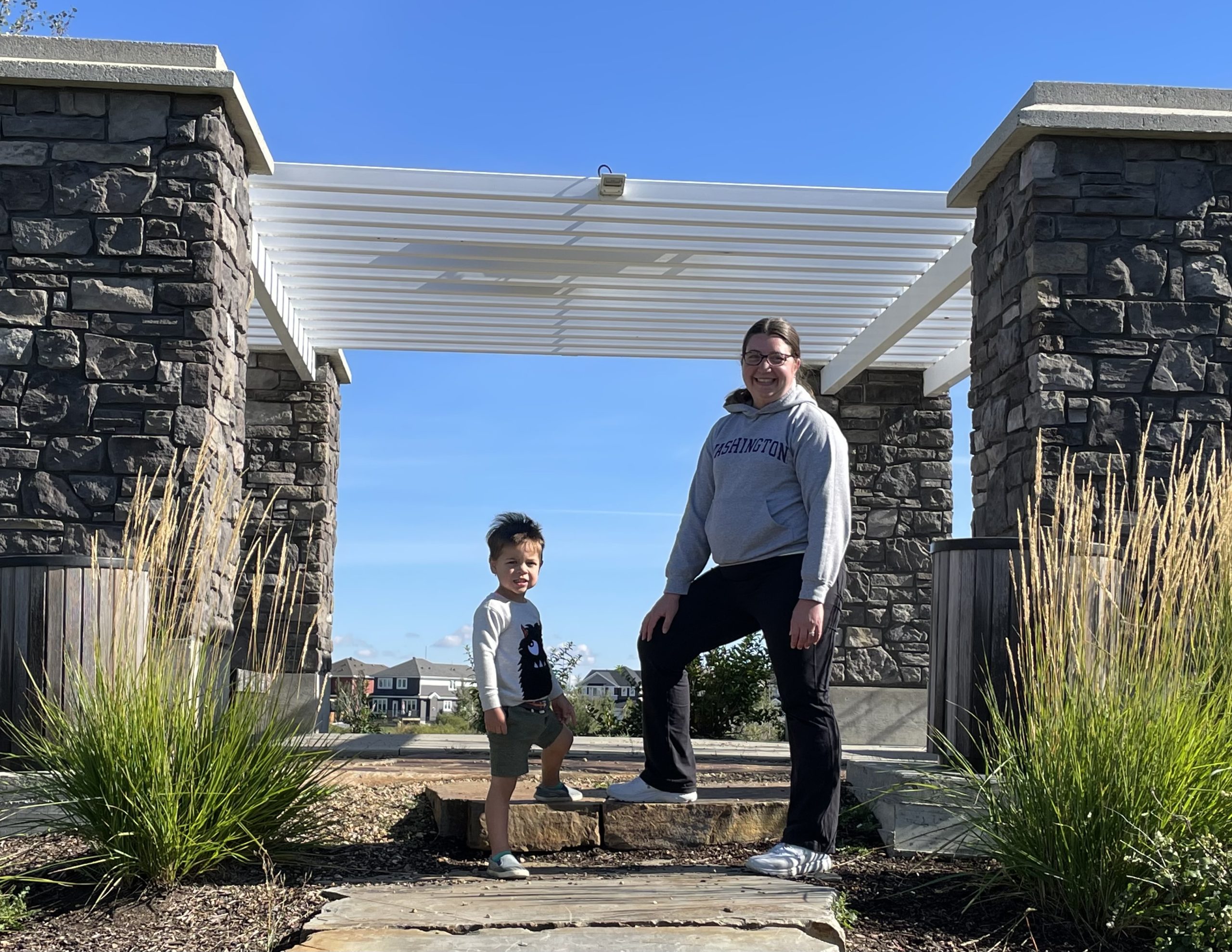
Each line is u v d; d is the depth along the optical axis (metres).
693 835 3.83
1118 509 5.22
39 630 4.16
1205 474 5.27
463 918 2.86
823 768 3.43
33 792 3.51
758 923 2.81
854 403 10.77
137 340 5.36
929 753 4.73
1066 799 3.18
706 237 8.10
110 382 5.32
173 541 4.24
